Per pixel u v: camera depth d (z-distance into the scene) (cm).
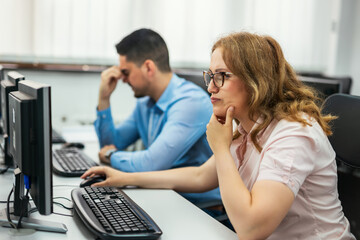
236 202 104
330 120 122
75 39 311
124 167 172
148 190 147
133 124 222
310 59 402
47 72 310
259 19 370
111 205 120
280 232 114
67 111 321
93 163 174
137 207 122
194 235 111
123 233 103
